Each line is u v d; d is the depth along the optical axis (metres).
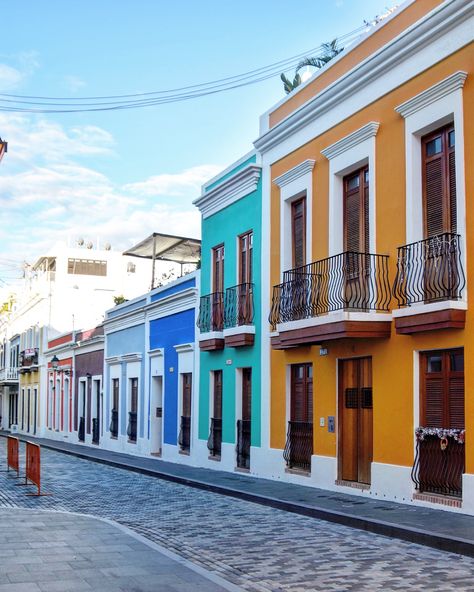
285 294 15.16
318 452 14.49
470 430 10.45
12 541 9.24
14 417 55.53
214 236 20.08
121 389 28.31
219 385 19.62
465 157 10.86
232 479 16.41
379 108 13.08
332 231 14.21
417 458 11.52
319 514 11.20
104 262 52.44
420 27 11.82
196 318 21.08
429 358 11.63
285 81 25.69
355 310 12.64
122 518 11.66
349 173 14.16
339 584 7.15
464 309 10.66
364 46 13.88
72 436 36.00
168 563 8.05
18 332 53.59
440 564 7.91
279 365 16.23
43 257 50.50
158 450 24.75
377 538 9.48
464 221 10.80
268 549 8.93
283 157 16.45
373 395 12.75
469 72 10.92
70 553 8.52
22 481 17.31
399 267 12.05
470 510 10.27
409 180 12.05
